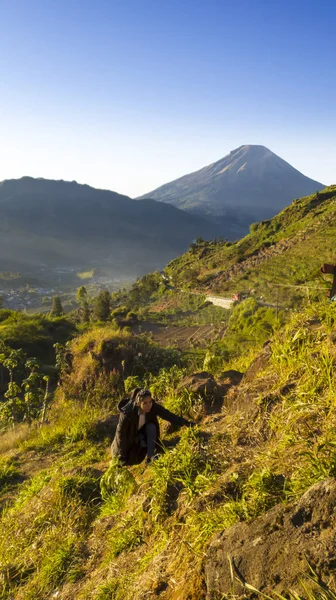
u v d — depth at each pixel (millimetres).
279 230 158875
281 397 3799
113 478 4664
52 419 10648
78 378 11602
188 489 3270
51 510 4938
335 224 126625
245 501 2635
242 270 121375
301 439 3045
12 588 3982
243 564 2061
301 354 4184
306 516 2053
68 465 6719
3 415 13281
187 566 2529
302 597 1746
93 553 3859
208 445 3818
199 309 95812
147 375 11344
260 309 49188
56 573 3791
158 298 130875
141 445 4848
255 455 3295
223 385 6016
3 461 7887
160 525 3293
